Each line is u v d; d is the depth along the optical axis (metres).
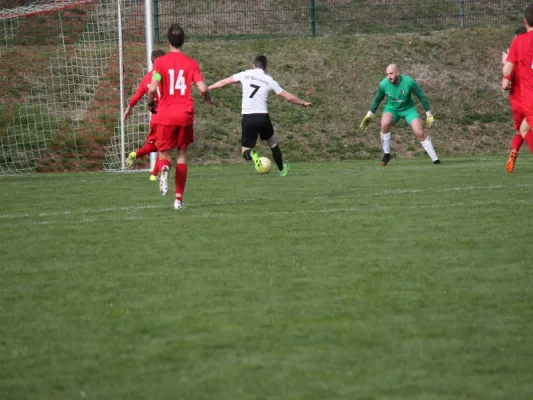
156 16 75.75
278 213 28.38
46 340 14.30
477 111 70.50
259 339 14.07
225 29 83.25
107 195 36.12
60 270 19.75
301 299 16.58
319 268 19.33
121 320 15.38
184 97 28.66
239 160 61.94
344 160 62.16
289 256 20.77
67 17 74.44
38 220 28.17
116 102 64.81
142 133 61.69
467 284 17.59
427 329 14.49
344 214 27.78
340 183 38.97
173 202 32.78
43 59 68.81
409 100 50.34
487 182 37.62
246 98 43.50
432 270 18.95
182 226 25.81
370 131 66.75
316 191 35.47
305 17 86.56
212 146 63.06
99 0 67.81
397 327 14.62
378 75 73.00
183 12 85.19
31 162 58.09
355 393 11.59
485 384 11.90
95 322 15.30
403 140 66.25
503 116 70.31
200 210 29.58
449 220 25.94
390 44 76.88
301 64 73.62
